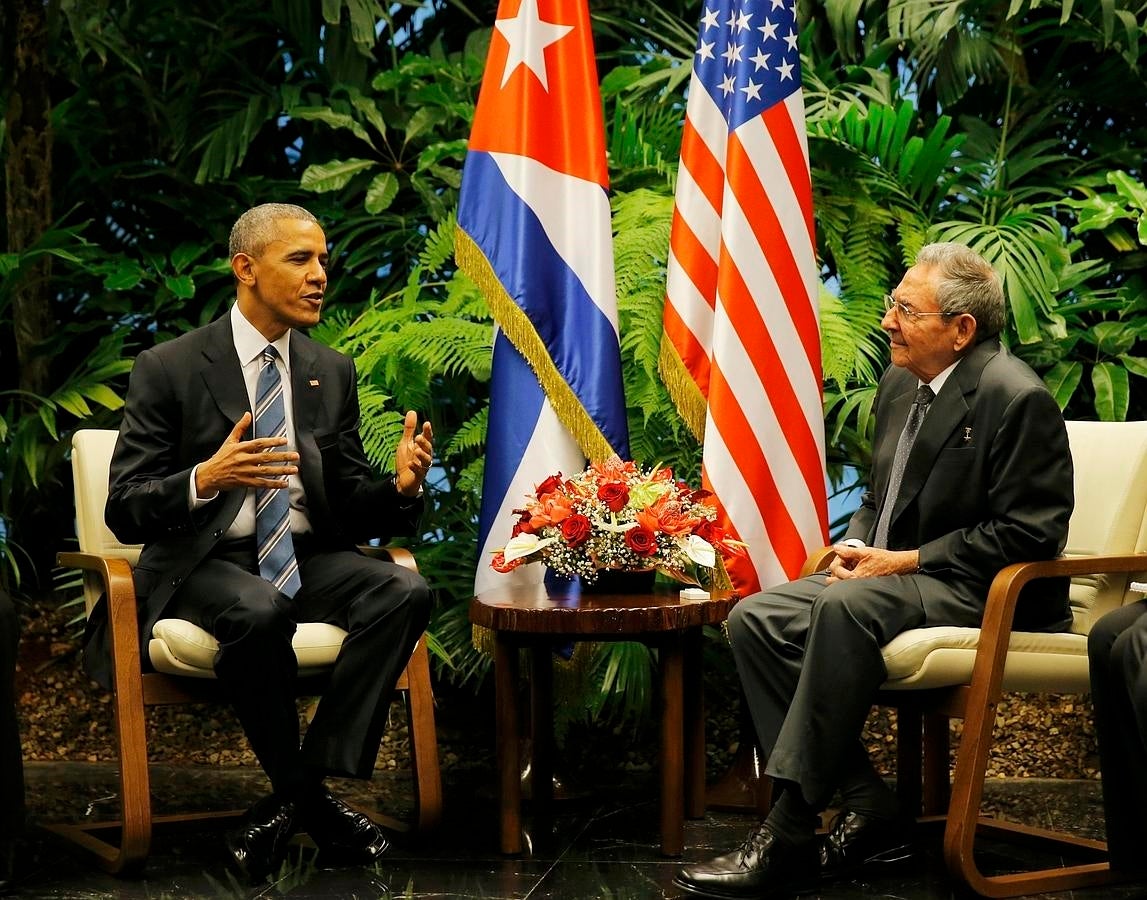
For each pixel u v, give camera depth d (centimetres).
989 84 554
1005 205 526
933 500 341
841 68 559
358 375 473
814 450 416
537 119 423
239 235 354
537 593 370
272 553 348
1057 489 324
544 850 356
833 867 327
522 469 414
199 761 461
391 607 337
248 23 577
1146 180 543
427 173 562
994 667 311
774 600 339
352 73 570
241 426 328
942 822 366
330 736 332
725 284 413
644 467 471
